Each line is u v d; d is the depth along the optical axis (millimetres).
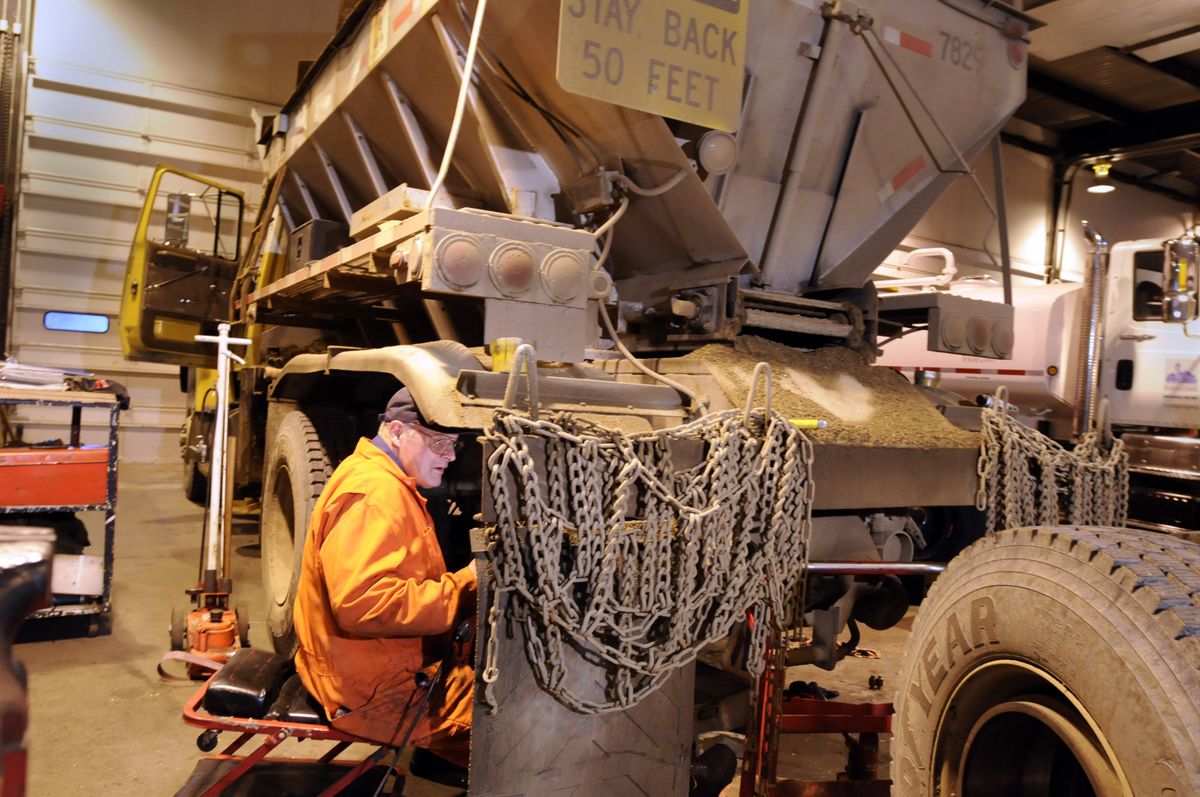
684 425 2375
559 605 2123
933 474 2898
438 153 3994
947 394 3758
